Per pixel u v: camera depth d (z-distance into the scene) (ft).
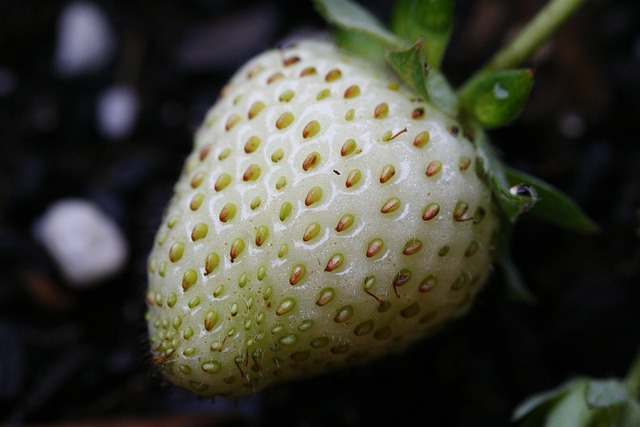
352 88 0.34
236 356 0.33
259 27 0.46
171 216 0.34
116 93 0.46
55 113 0.46
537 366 0.41
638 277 0.41
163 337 0.33
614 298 0.41
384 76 0.35
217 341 0.33
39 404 0.40
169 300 0.33
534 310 0.41
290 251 0.33
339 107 0.34
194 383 0.34
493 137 0.44
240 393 0.35
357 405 0.40
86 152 0.45
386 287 0.33
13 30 0.47
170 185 0.44
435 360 0.41
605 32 0.45
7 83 0.46
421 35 0.35
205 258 0.33
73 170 0.44
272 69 0.36
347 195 0.33
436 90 0.34
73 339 0.41
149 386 0.40
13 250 0.43
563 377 0.40
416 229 0.33
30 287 0.42
